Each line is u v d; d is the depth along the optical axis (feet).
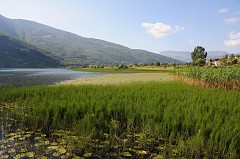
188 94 47.98
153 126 29.17
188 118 29.48
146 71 300.20
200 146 25.27
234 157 23.47
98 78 146.51
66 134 28.48
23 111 37.65
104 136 28.37
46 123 32.32
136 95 45.14
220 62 342.23
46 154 24.22
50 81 128.67
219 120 28.89
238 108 36.11
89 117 30.55
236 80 71.31
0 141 27.17
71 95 45.42
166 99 41.88
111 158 24.21
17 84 108.78
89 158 24.09
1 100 48.96
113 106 34.76
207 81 77.30
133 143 27.96
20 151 24.34
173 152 25.17
